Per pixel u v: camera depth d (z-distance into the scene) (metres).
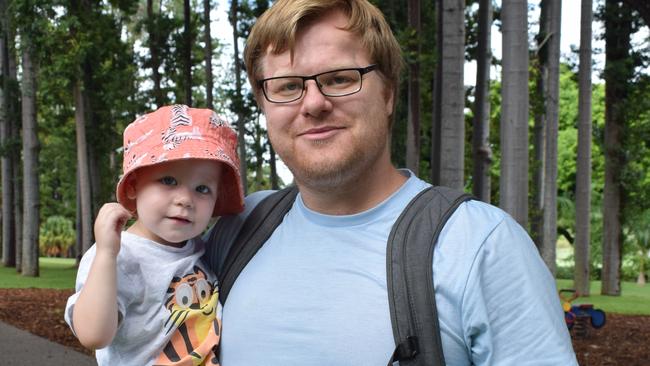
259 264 1.92
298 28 1.74
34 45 16.95
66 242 45.25
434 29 15.66
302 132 1.74
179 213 2.04
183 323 1.96
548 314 1.52
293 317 1.73
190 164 2.08
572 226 35.41
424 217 1.67
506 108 7.94
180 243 2.15
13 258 27.23
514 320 1.52
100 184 22.48
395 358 1.55
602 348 9.30
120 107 21.42
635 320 12.54
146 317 1.98
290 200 2.05
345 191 1.79
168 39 20.03
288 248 1.87
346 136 1.71
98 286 1.81
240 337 1.83
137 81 24.89
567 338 1.53
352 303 1.65
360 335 1.61
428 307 1.55
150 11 21.58
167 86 21.41
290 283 1.78
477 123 10.88
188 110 2.18
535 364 1.49
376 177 1.80
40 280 19.88
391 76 1.81
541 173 20.30
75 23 16.73
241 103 19.64
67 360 7.53
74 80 17.83
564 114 37.19
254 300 1.84
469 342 1.55
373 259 1.69
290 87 1.77
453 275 1.56
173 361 1.94
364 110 1.72
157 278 2.00
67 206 44.69
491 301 1.54
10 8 17.19
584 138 18.03
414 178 1.86
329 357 1.64
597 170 35.59
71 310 1.88
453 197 1.71
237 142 2.27
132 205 2.19
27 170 21.59
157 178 2.08
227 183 2.17
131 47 23.91
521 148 7.97
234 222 2.15
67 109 22.77
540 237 18.48
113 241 1.87
